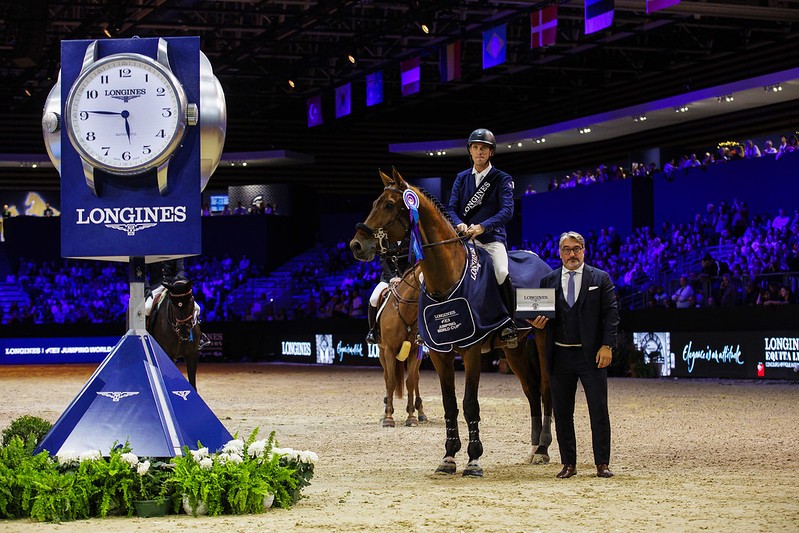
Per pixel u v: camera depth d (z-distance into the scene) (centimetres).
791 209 2809
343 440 1151
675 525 581
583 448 1041
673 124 3603
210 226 4066
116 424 671
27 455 662
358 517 618
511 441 1123
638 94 3806
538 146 3972
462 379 2453
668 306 2575
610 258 3094
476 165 914
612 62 3675
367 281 3594
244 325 3716
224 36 3394
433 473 862
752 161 2919
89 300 3950
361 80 3828
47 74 3509
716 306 2361
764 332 2238
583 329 812
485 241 908
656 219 3231
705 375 2378
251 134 4391
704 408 1532
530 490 731
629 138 3791
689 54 3559
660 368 2488
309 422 1381
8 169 4262
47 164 4125
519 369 939
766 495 695
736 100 3166
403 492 729
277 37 3222
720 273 2598
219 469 636
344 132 4425
